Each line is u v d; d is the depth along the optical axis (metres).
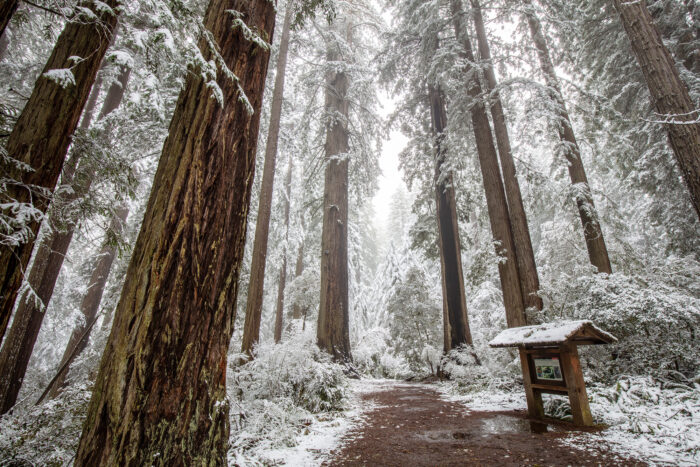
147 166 7.54
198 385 2.09
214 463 2.05
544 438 3.45
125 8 2.18
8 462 2.84
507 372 7.11
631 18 6.07
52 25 3.58
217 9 2.85
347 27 15.09
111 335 2.05
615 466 2.57
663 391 4.26
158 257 2.08
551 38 9.57
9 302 2.15
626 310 5.03
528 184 9.11
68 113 2.53
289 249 18.14
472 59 10.09
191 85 2.58
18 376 6.12
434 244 12.66
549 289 7.00
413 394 7.22
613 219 8.29
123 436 1.77
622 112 10.06
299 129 12.34
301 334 6.09
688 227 8.45
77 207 3.37
